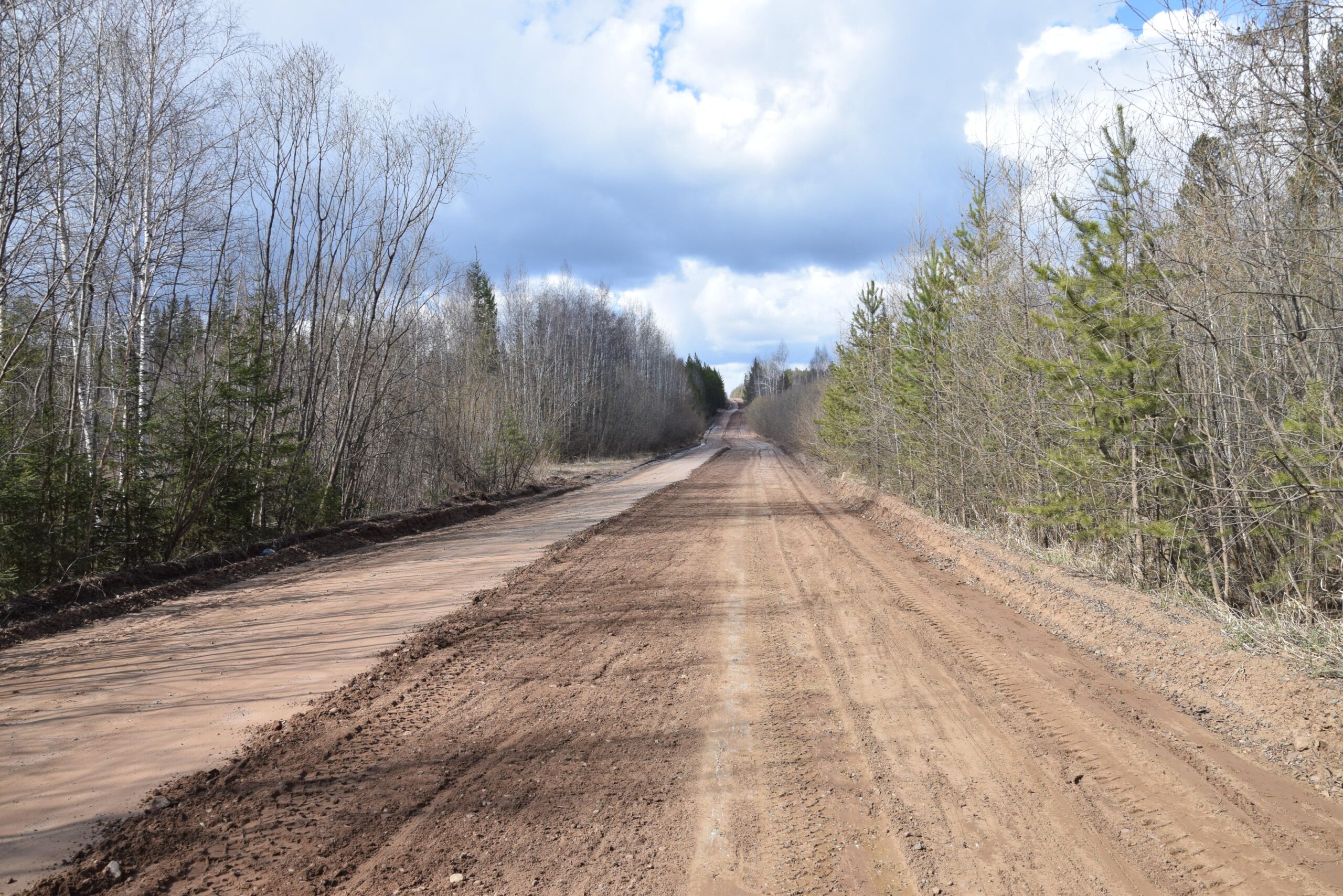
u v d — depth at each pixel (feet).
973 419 45.55
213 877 11.14
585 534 50.52
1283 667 17.54
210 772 14.60
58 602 29.14
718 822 12.67
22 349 38.58
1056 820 12.57
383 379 76.95
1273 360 23.17
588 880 10.97
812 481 104.47
